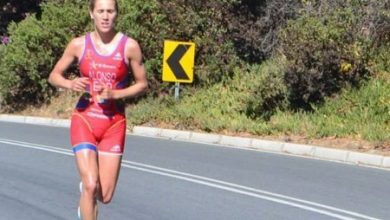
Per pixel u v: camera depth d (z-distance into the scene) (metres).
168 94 21.66
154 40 21.84
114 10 6.60
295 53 18.14
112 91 6.66
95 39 6.67
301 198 10.73
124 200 10.38
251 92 19.67
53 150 15.28
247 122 18.20
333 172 13.25
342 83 18.44
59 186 11.35
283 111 18.61
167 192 10.99
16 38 24.48
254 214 9.59
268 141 16.30
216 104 20.00
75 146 6.66
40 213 9.53
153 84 21.78
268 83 18.86
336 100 18.09
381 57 18.92
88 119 6.69
